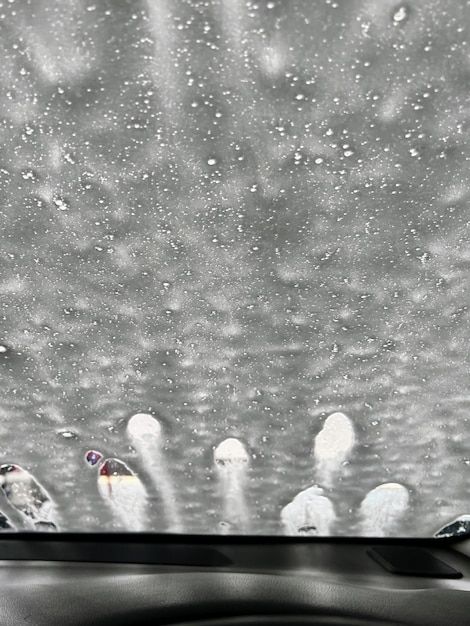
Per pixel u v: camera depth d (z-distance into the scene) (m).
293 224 1.23
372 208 1.19
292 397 1.52
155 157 1.11
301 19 0.89
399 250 1.27
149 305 1.38
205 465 1.57
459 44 0.92
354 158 1.10
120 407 1.55
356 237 1.25
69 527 1.55
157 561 1.38
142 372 1.50
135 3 0.87
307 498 1.57
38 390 1.52
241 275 1.33
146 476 1.57
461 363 1.43
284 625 1.04
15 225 1.23
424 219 1.21
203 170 1.13
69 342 1.45
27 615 1.02
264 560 1.40
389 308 1.37
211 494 1.58
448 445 1.53
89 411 1.56
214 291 1.36
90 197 1.18
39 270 1.32
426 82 0.98
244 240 1.26
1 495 1.54
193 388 1.52
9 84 0.98
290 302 1.37
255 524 1.57
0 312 1.39
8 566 1.33
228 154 1.10
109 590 1.13
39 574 1.27
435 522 1.54
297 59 0.95
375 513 1.56
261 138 1.07
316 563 1.39
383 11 0.88
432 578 1.29
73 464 1.57
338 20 0.89
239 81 0.98
